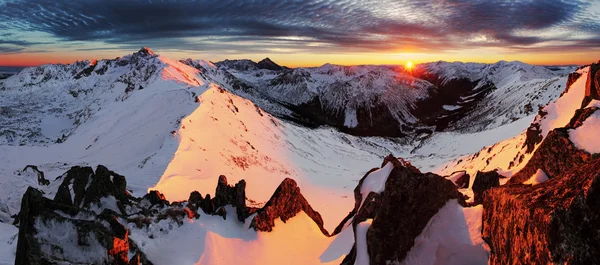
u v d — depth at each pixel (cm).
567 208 1007
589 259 935
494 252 1409
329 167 14225
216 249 2420
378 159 17425
